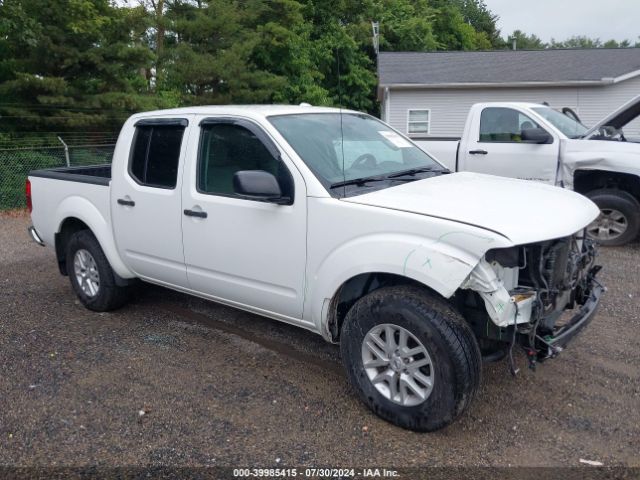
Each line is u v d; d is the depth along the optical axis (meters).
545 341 3.39
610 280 6.48
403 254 3.37
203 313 5.63
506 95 21.23
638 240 8.33
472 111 9.11
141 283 5.72
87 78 15.22
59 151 13.91
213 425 3.67
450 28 38.97
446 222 3.31
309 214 3.83
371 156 4.45
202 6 20.47
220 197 4.33
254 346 4.84
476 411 3.78
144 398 4.00
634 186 7.96
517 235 3.19
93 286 5.64
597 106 20.84
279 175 4.03
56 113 14.52
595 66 21.31
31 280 6.88
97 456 3.37
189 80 19.08
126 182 5.03
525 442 3.45
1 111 14.00
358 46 23.48
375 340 3.61
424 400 3.43
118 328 5.27
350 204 3.67
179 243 4.66
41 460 3.34
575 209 3.77
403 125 22.09
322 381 4.21
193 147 4.54
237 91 19.38
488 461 3.27
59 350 4.79
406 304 3.40
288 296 4.05
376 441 3.47
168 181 4.73
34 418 3.76
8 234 9.91
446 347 3.29
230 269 4.34
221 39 19.66
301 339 4.96
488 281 3.20
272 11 21.25
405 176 4.36
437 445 3.43
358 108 24.48
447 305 3.39
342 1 22.94
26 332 5.18
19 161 12.95
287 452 3.38
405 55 24.58
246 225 4.16
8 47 14.93
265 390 4.09
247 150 4.25
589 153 7.83
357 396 3.97
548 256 3.46
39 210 6.04
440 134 21.97
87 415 3.79
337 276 3.67
